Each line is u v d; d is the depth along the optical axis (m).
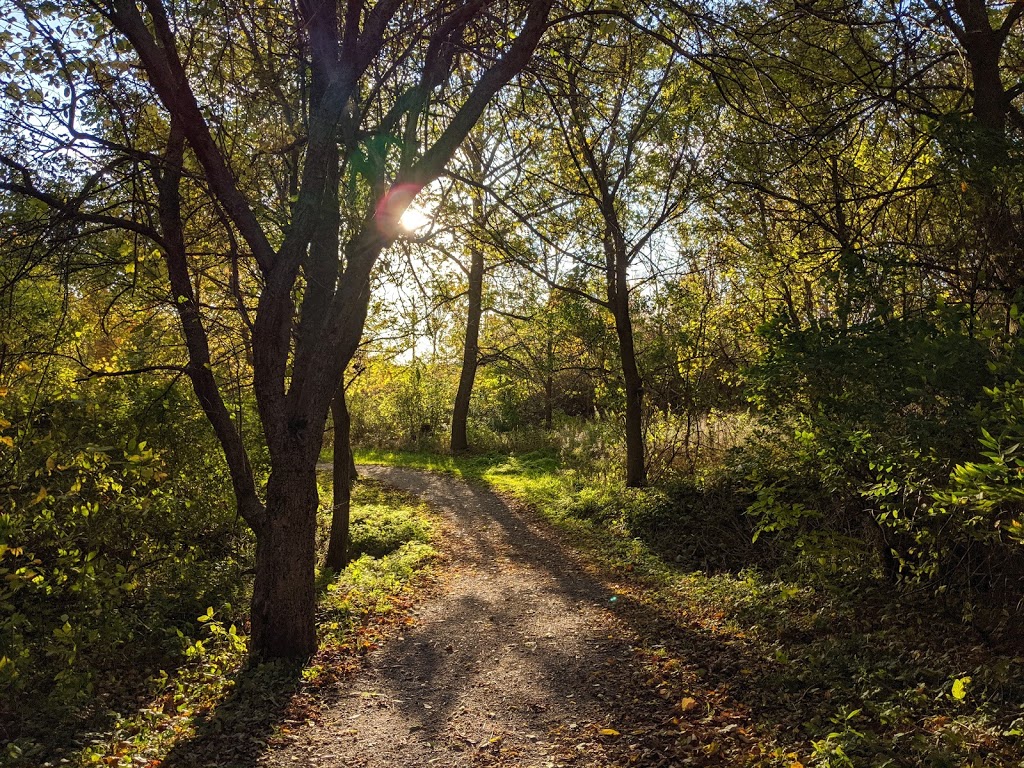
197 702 7.00
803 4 8.10
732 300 15.59
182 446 10.95
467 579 11.98
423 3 8.08
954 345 4.96
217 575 11.45
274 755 5.77
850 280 6.24
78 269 7.44
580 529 15.09
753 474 7.82
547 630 8.95
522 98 9.36
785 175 10.46
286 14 8.17
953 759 4.49
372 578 11.64
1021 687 5.34
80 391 9.55
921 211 7.99
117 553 9.99
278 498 7.75
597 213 15.39
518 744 5.85
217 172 7.12
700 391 16.45
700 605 9.34
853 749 4.76
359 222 8.12
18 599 7.84
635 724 6.00
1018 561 6.66
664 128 14.52
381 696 7.02
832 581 8.71
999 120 7.64
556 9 8.90
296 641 7.77
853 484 7.27
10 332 8.40
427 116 8.18
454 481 23.11
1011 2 8.13
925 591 7.80
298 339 7.92
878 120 9.63
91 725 6.52
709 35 7.55
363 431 34.31
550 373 26.84
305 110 7.99
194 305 8.27
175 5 7.19
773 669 6.79
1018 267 6.27
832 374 5.82
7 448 6.44
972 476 3.75
